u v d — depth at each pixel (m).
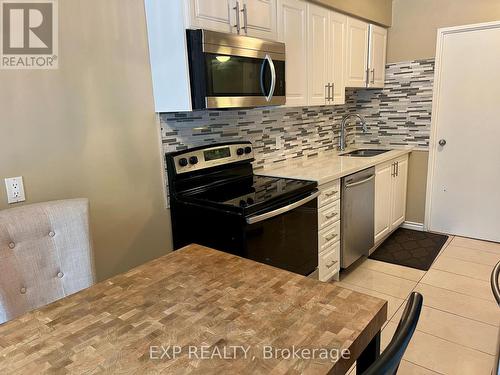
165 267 1.34
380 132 4.03
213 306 1.06
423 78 3.62
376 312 1.00
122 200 2.06
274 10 2.35
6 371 0.82
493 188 3.44
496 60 3.23
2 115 1.59
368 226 3.18
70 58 1.77
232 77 2.06
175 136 2.29
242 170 2.67
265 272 1.28
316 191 2.45
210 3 1.94
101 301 1.12
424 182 3.82
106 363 0.84
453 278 2.82
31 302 1.36
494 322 2.25
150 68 2.09
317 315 1.00
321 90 2.90
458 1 3.32
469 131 3.47
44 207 1.43
